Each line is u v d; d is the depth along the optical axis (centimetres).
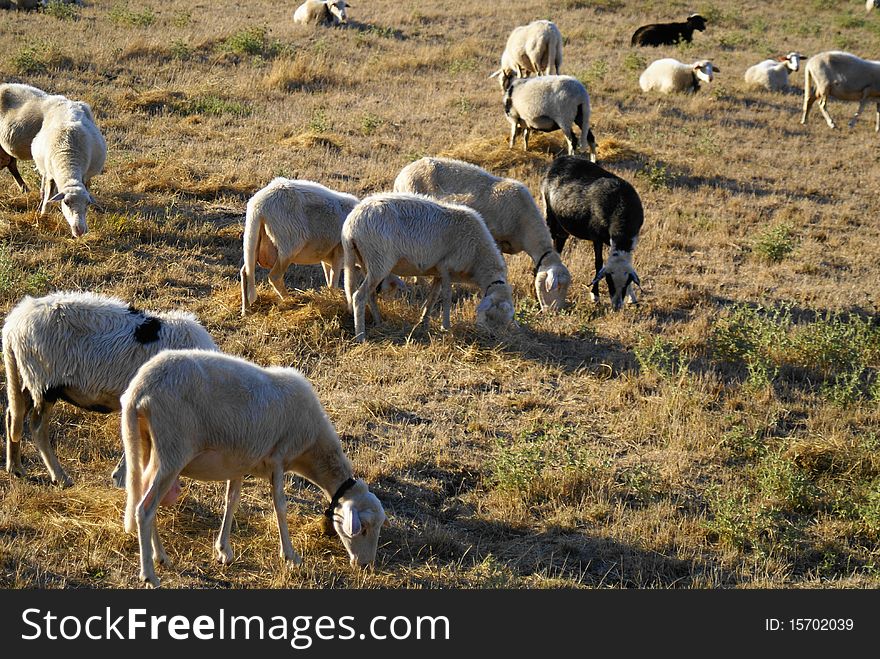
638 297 1237
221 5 2897
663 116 2102
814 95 2184
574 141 1717
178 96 1945
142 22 2500
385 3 3072
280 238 1008
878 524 740
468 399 938
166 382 577
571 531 729
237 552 662
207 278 1152
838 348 1060
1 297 1008
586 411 930
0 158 1344
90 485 712
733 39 2920
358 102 2055
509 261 1309
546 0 3225
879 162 1942
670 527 730
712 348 1089
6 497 683
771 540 732
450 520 738
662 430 891
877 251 1477
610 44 2784
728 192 1684
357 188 1516
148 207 1345
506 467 785
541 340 1083
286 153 1662
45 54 2055
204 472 611
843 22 3191
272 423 619
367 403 890
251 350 969
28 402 702
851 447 862
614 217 1173
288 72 2134
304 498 745
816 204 1683
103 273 1119
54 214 1261
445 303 1041
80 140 1209
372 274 990
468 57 2492
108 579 612
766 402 960
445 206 1013
